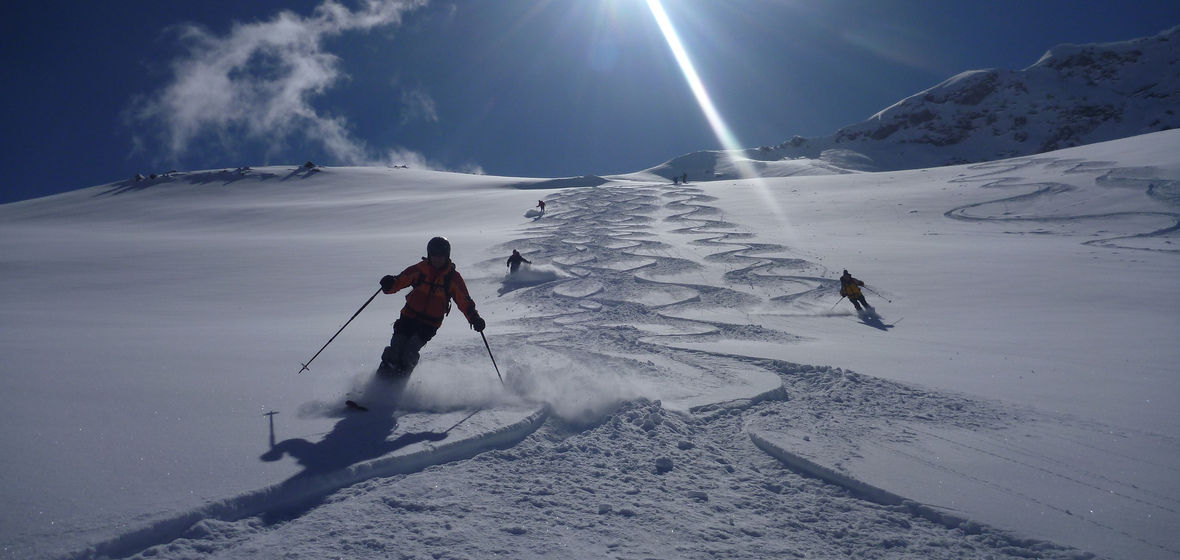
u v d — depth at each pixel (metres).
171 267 23.61
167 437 3.70
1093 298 13.91
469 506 3.05
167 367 5.69
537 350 7.02
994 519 3.12
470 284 19.97
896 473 3.69
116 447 3.50
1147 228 24.97
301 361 6.24
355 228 44.50
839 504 3.35
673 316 13.23
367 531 2.76
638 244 26.56
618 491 3.34
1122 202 29.06
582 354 6.75
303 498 3.05
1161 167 32.97
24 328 9.37
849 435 4.42
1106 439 4.50
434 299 5.04
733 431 4.50
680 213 37.81
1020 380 6.79
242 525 2.77
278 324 11.46
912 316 13.45
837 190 43.88
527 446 3.88
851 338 10.65
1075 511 3.26
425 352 6.84
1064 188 33.25
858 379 6.05
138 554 2.50
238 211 56.59
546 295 16.77
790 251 23.41
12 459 3.23
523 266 20.42
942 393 5.78
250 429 3.90
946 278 17.23
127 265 24.20
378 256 25.48
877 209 34.62
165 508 2.76
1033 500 3.38
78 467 3.18
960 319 12.82
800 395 5.63
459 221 42.72
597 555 2.66
